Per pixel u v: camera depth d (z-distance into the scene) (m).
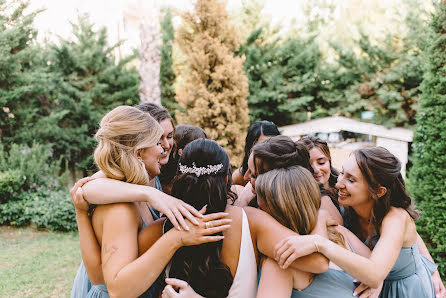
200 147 1.43
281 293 1.32
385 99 9.55
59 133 8.71
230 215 1.41
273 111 10.70
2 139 7.73
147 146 1.50
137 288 1.25
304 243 1.30
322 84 10.68
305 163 1.64
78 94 9.16
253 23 10.86
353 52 10.23
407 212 1.68
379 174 1.59
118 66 10.20
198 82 8.68
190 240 1.28
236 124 8.44
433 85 4.14
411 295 1.71
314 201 1.44
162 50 11.12
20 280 4.43
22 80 7.57
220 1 8.80
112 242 1.33
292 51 10.62
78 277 1.92
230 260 1.36
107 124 1.49
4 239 6.16
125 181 1.50
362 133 10.48
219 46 8.47
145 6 7.70
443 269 4.04
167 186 2.30
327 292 1.38
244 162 2.57
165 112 2.09
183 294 1.29
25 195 7.21
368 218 1.73
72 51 9.33
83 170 9.70
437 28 4.12
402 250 1.68
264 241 1.37
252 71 10.67
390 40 9.63
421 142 4.38
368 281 1.31
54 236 6.40
